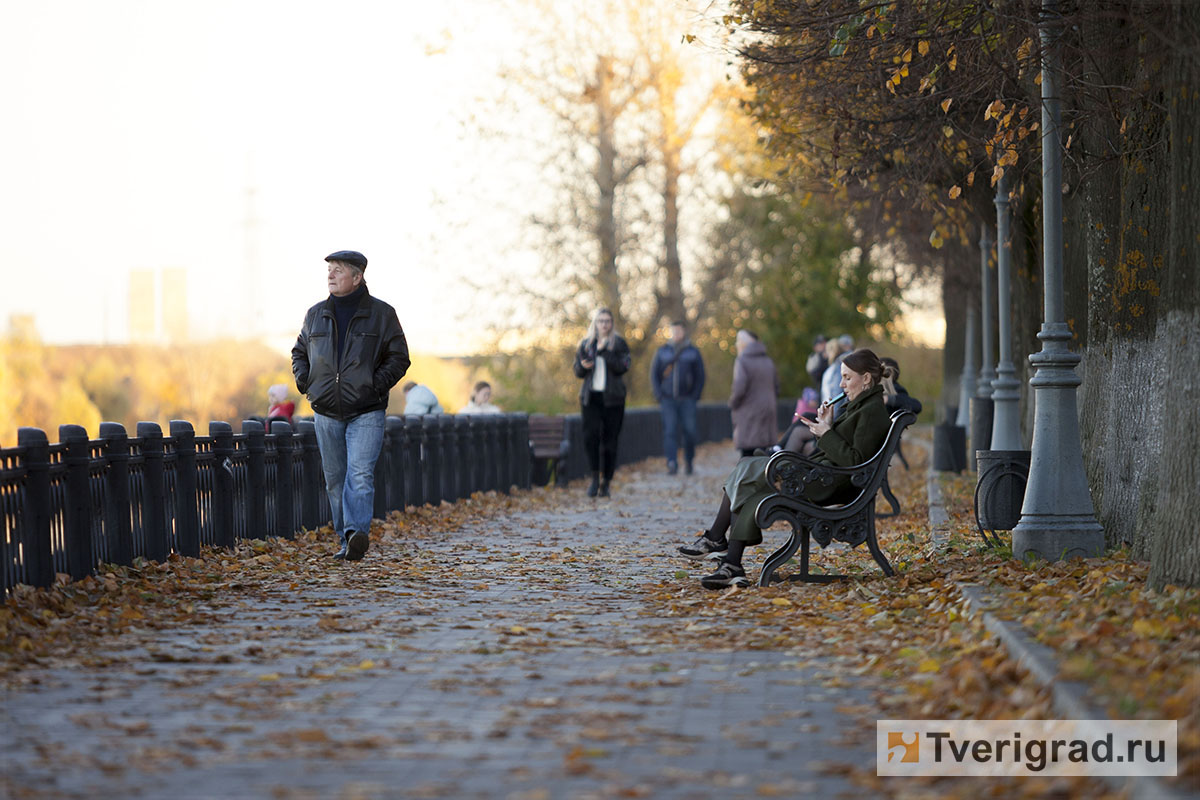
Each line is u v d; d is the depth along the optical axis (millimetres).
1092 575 30250
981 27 37375
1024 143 45312
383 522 49906
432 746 18609
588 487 75938
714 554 42062
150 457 35938
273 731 19406
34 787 16656
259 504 42094
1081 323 43594
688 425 87500
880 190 57031
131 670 23641
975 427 74500
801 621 28359
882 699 21000
